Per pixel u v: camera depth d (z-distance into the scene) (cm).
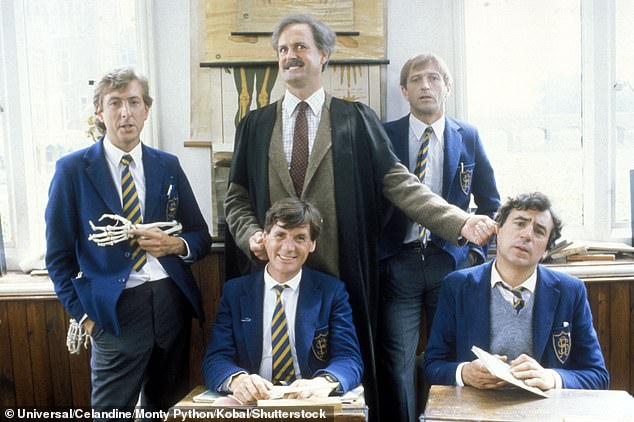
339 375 171
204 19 249
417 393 239
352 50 250
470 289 177
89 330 193
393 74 254
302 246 185
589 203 265
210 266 251
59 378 243
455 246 210
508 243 170
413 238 227
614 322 243
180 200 216
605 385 168
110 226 191
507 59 259
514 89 260
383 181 210
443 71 226
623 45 258
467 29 258
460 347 178
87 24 256
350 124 210
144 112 199
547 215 168
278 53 210
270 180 208
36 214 263
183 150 256
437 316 184
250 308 188
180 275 204
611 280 239
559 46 259
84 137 261
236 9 248
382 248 227
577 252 249
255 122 216
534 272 174
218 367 176
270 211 188
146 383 211
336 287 193
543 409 142
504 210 173
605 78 258
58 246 194
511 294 173
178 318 204
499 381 156
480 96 261
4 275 255
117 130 193
